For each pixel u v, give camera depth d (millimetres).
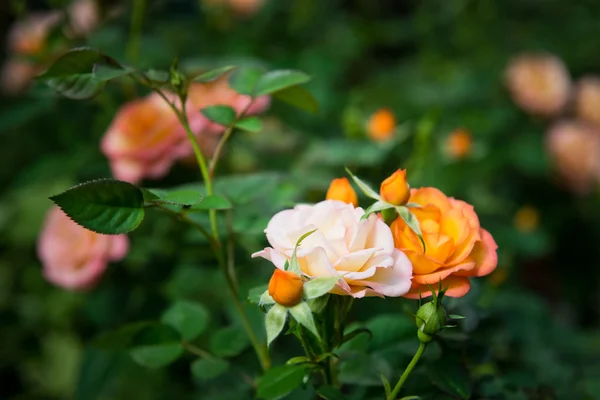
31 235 1134
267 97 747
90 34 985
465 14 1604
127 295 862
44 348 1141
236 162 980
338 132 1165
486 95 1400
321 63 1389
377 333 635
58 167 916
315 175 816
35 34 953
